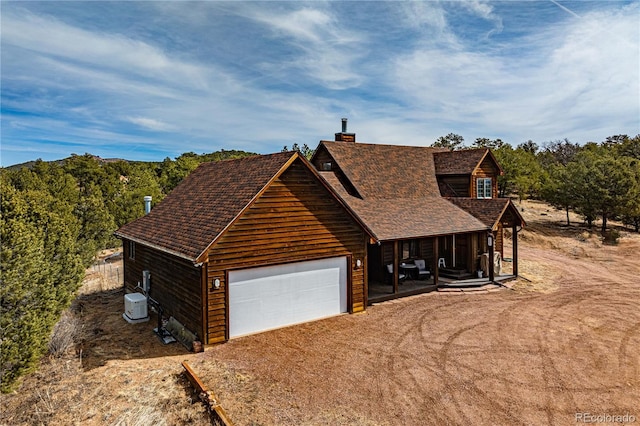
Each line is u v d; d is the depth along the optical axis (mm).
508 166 39406
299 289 13422
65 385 9258
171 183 51031
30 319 8648
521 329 12930
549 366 10172
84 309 15539
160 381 9352
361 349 11289
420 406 8297
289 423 7684
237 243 11891
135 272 17109
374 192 20422
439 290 17859
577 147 72562
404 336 12312
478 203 20672
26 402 8680
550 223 37938
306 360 10547
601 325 13320
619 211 32250
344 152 22438
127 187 42688
